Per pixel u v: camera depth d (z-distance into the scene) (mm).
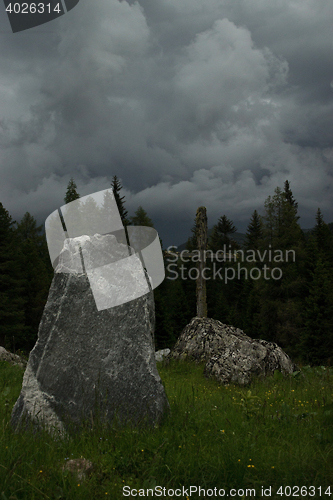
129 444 3568
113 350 4383
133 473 3123
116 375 4305
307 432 4191
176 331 44781
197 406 5113
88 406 4172
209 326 11297
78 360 4301
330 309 33531
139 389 4297
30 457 3172
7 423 4031
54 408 4109
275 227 40562
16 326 33812
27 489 2742
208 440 3812
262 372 8664
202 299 15281
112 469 3141
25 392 4180
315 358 32281
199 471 3098
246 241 69438
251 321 45531
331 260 49312
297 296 38938
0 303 33750
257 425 4324
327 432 4078
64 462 3205
